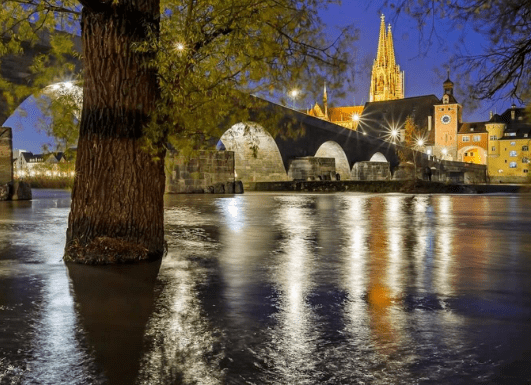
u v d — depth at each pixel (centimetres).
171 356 376
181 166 4150
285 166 5938
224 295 580
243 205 2502
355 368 351
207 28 838
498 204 2650
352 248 984
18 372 345
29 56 2675
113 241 819
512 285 638
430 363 359
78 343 407
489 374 338
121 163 841
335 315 492
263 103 910
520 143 13388
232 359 370
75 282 652
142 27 845
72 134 862
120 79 837
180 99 798
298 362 363
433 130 14850
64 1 883
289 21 905
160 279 673
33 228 1370
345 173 7262
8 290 603
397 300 556
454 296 576
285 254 905
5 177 3131
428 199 3275
